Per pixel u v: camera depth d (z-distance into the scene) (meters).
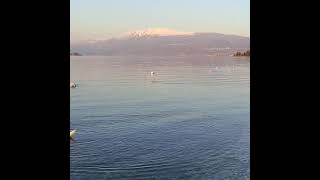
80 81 46.84
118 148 16.91
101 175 14.01
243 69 68.50
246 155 15.63
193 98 33.25
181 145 17.36
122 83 45.84
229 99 32.12
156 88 41.19
